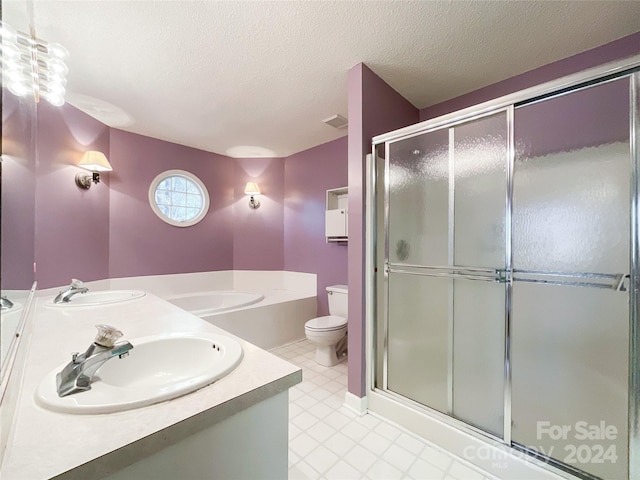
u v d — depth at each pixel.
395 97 2.21
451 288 1.60
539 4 1.41
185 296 3.18
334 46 1.70
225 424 0.69
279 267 3.81
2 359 0.60
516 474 1.29
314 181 3.45
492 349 1.46
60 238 2.29
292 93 2.23
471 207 1.53
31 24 1.13
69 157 2.36
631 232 1.11
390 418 1.74
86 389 0.69
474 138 1.52
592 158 1.30
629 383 1.08
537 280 1.35
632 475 1.06
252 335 2.84
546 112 1.43
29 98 1.06
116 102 2.34
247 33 1.58
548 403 1.34
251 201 3.79
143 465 0.56
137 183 3.00
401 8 1.42
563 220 1.32
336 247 3.21
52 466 0.47
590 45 1.72
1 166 0.62
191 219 3.45
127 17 1.45
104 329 0.79
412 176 1.77
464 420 1.53
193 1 1.36
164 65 1.86
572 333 1.30
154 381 1.00
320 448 1.51
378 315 1.92
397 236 1.84
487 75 2.02
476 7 1.43
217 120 2.71
